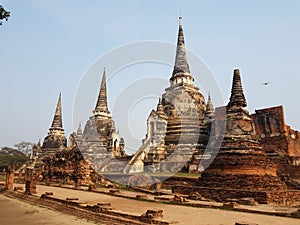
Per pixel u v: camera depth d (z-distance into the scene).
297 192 20.84
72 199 17.98
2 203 20.78
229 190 20.55
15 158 78.50
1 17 12.36
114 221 12.47
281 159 38.47
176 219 12.50
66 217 14.61
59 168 39.31
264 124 44.56
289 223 11.77
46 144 61.00
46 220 13.84
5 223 13.20
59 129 63.59
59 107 65.88
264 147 43.41
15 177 48.53
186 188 23.42
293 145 43.50
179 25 57.41
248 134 23.55
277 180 22.11
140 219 11.84
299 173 36.31
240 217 13.23
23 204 20.14
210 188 21.66
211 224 11.51
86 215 14.20
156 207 16.48
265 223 11.77
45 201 19.52
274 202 18.89
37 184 37.25
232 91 26.19
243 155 22.31
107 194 24.39
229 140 23.56
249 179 21.05
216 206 16.34
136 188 27.80
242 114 24.38
